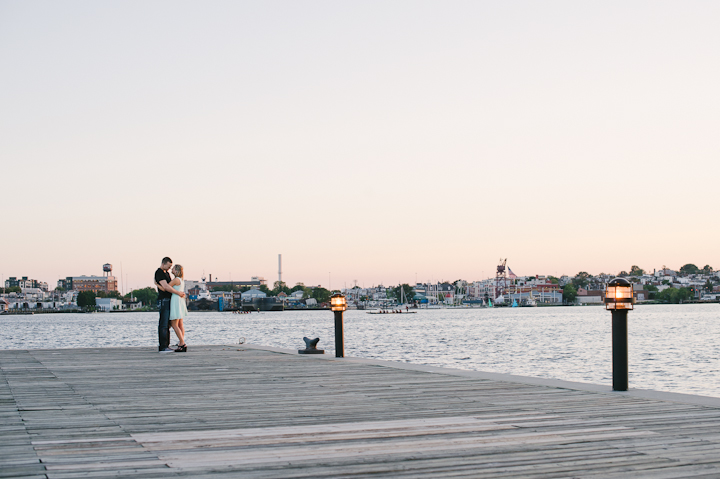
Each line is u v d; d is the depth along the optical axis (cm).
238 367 1105
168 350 1459
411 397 735
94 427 560
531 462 437
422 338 6412
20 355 1397
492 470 417
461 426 561
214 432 538
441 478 398
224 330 9388
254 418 605
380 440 506
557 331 7938
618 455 456
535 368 3183
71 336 7719
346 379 916
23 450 468
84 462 432
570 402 690
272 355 1381
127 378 943
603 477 401
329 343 5425
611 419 591
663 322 10944
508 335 6950
